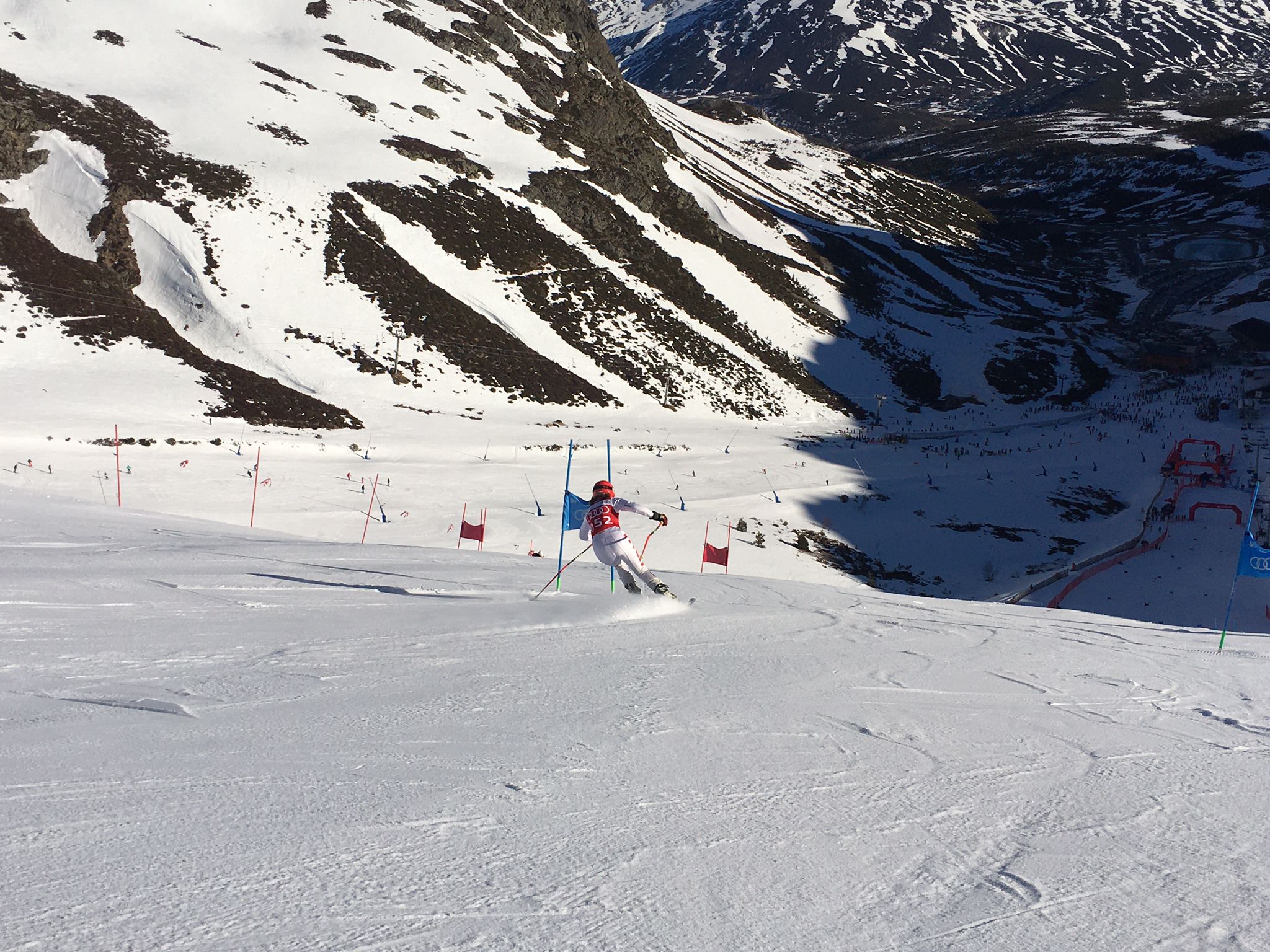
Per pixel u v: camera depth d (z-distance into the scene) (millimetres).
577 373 68375
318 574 11711
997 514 49625
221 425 48219
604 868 2611
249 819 2850
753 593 12680
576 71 109250
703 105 179625
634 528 39938
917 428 74000
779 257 99125
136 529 17875
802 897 2490
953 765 4004
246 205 66312
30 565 11234
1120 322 109875
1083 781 3842
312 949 1998
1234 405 78812
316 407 53438
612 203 87875
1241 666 7730
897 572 39938
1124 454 65812
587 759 3803
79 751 3580
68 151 64188
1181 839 3117
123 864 2424
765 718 4750
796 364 82062
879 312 96312
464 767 3584
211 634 6891
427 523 36969
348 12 100688
